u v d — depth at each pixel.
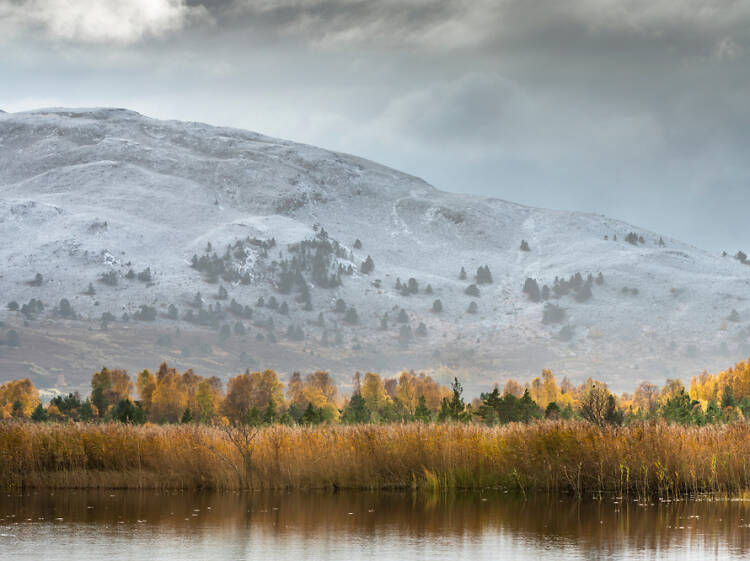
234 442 62.09
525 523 44.19
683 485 56.19
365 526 43.69
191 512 48.91
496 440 61.91
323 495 57.06
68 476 62.28
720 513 47.47
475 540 39.31
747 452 57.31
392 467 61.62
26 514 48.06
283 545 38.06
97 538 39.91
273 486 60.16
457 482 59.91
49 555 35.56
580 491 57.09
